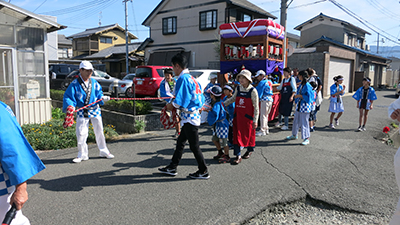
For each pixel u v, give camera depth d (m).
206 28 23.97
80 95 4.82
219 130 5.00
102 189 3.91
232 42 8.53
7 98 7.32
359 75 25.58
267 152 5.82
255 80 7.35
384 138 7.40
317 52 19.34
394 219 2.37
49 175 4.39
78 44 37.31
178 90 3.99
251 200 3.69
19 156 1.87
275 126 8.48
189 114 4.15
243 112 4.97
